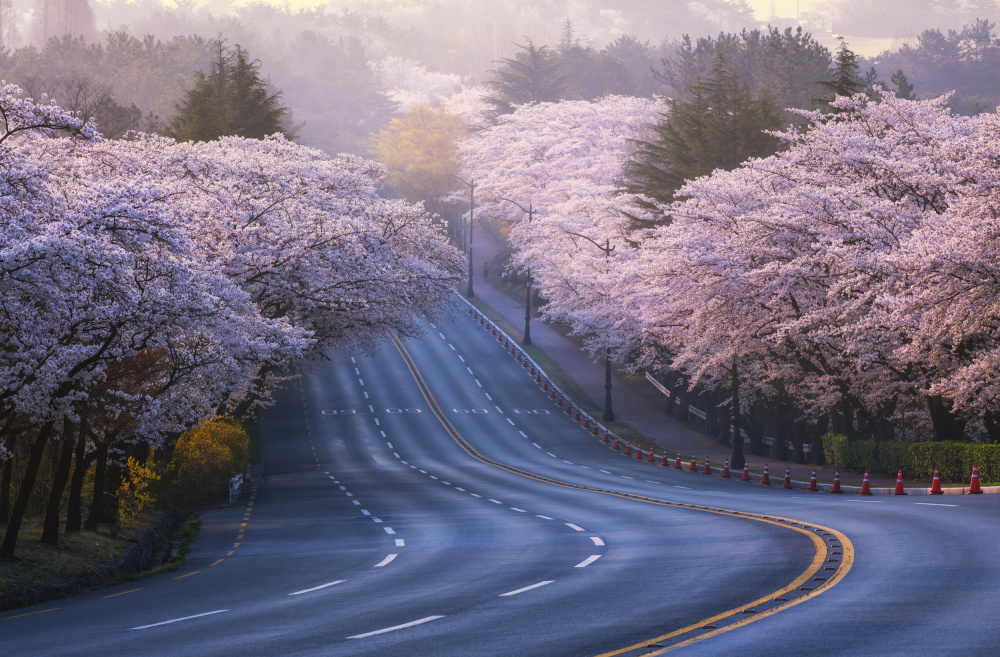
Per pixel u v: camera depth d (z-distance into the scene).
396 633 19.75
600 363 149.62
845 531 35.38
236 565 35.22
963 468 62.78
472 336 164.12
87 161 51.62
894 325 60.19
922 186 67.44
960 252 53.59
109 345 35.00
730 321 79.62
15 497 47.56
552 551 34.59
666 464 92.44
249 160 80.56
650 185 131.12
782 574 25.80
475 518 49.12
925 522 37.41
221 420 75.56
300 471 88.94
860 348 67.12
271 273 65.81
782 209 71.69
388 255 78.25
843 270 65.75
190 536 47.00
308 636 19.78
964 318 56.66
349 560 34.75
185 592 28.83
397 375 140.75
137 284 34.03
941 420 69.19
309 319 81.56
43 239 29.70
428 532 43.44
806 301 74.00
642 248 95.12
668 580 25.86
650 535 38.44
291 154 98.44
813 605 20.69
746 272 72.81
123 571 37.56
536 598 23.78
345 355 150.75
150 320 34.00
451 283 96.12
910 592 22.00
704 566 28.36
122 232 33.50
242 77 149.00
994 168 57.44
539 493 64.88
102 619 23.97
